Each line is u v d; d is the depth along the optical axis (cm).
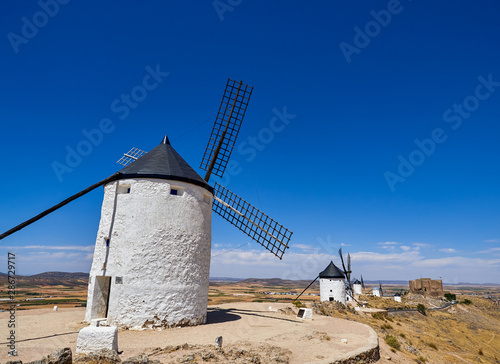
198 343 1132
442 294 9694
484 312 7650
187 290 1455
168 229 1463
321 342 1330
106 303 1479
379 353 1459
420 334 3403
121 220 1457
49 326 1355
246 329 1479
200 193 1616
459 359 2581
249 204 2128
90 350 912
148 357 903
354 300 5088
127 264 1388
